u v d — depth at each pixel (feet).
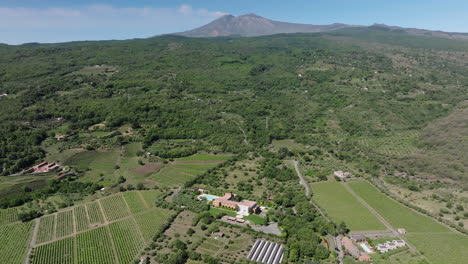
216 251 415.23
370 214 507.71
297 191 584.81
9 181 610.65
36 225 483.92
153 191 607.37
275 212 509.35
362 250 414.62
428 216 500.33
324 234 447.83
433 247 419.54
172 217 502.38
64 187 606.14
